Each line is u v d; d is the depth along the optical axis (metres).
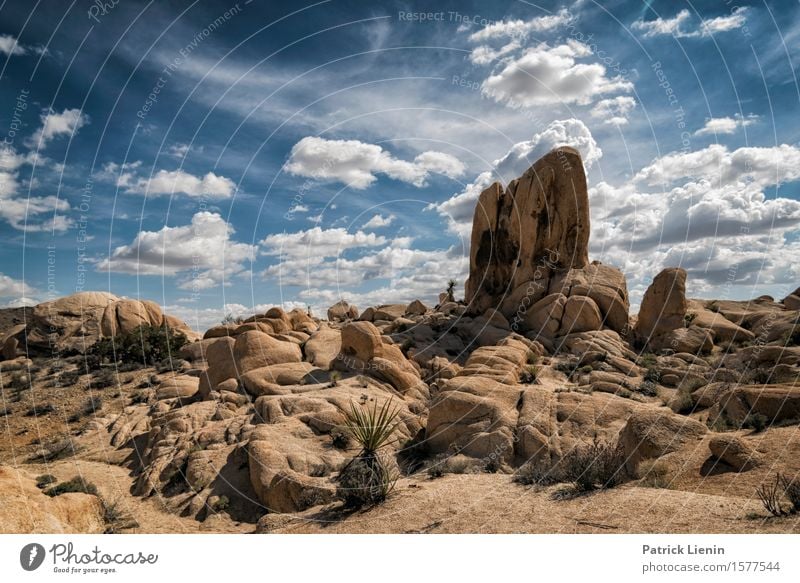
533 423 17.59
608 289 36.56
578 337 32.72
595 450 11.41
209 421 21.34
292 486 13.85
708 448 10.90
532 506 9.22
